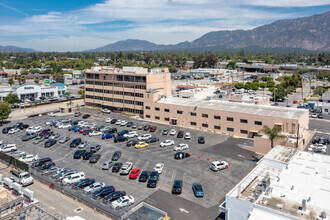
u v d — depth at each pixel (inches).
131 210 1653.5
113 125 3750.0
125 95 4426.7
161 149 2787.9
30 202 1674.5
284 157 1822.1
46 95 5964.6
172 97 4325.8
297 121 2807.6
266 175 1508.4
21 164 2285.9
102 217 1622.8
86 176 2167.8
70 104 5036.9
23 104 5093.5
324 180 1427.2
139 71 4458.7
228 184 2015.3
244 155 2615.7
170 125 3745.1
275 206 1205.1
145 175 2090.3
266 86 7475.4
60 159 2551.7
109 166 2332.7
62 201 1802.4
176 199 1801.2
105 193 1831.9
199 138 3014.3
